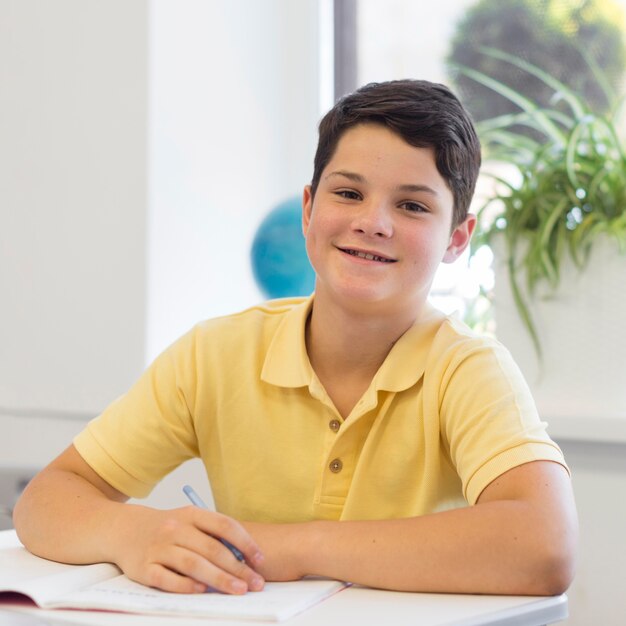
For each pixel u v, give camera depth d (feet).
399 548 2.69
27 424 6.37
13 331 6.40
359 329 3.46
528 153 5.88
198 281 6.26
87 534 3.02
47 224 6.28
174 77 6.06
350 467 3.49
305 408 3.58
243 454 3.69
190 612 2.38
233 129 6.48
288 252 5.46
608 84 6.11
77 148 6.17
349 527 2.78
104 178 6.07
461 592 2.66
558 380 5.01
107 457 3.65
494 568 2.65
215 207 6.37
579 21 6.26
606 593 4.86
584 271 4.93
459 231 3.68
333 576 2.72
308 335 3.73
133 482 3.72
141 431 3.71
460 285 6.14
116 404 3.83
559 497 2.87
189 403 3.78
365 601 2.56
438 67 6.70
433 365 3.45
